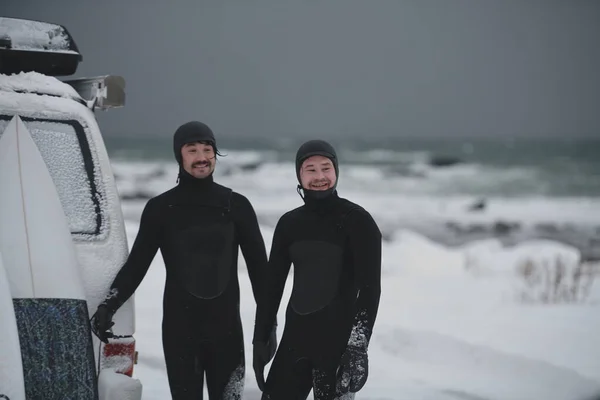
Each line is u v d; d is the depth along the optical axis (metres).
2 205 5.96
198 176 6.62
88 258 6.25
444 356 11.37
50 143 6.39
